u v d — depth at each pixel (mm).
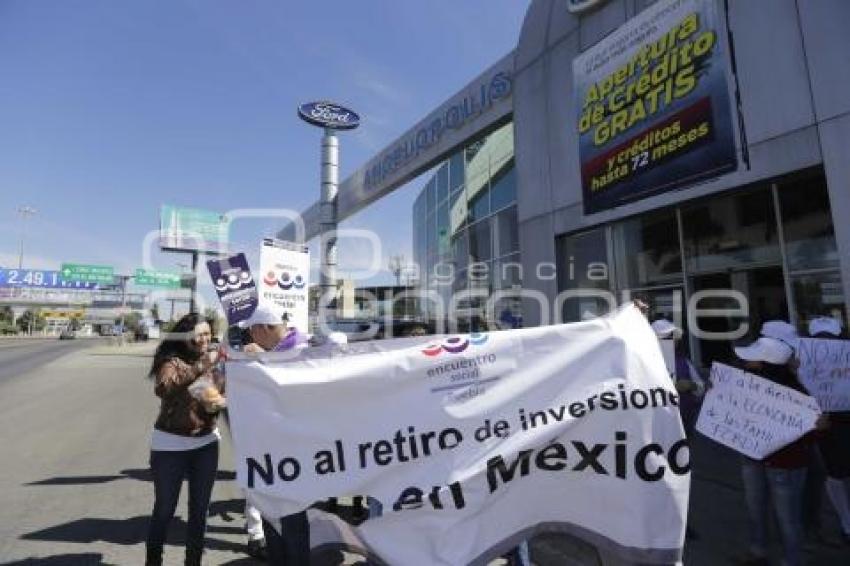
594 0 10469
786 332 4445
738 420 3881
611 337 3264
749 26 7801
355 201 22000
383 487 3057
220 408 3756
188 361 3893
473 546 2951
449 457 3078
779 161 7410
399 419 3127
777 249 7805
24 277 64375
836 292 7066
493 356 3225
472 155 17734
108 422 10406
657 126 9133
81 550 4480
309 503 3029
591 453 3115
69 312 95688
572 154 11055
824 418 3701
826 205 7223
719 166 8148
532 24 12328
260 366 3162
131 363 26922
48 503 5668
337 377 3152
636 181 9555
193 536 3875
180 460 3811
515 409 3145
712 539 4445
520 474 3086
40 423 10336
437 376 3186
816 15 7051
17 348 44469
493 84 13945
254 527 4383
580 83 10836
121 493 6012
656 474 3059
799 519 3719
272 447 3102
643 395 3148
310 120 22672
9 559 4301
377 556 2998
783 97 7387
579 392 3170
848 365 4367
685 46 8680
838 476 4285
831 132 6867
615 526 3039
